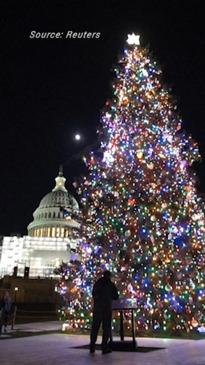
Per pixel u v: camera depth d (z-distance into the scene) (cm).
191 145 2191
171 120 2212
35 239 9875
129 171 2064
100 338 1623
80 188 2181
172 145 2147
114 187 2061
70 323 2058
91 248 2042
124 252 1945
